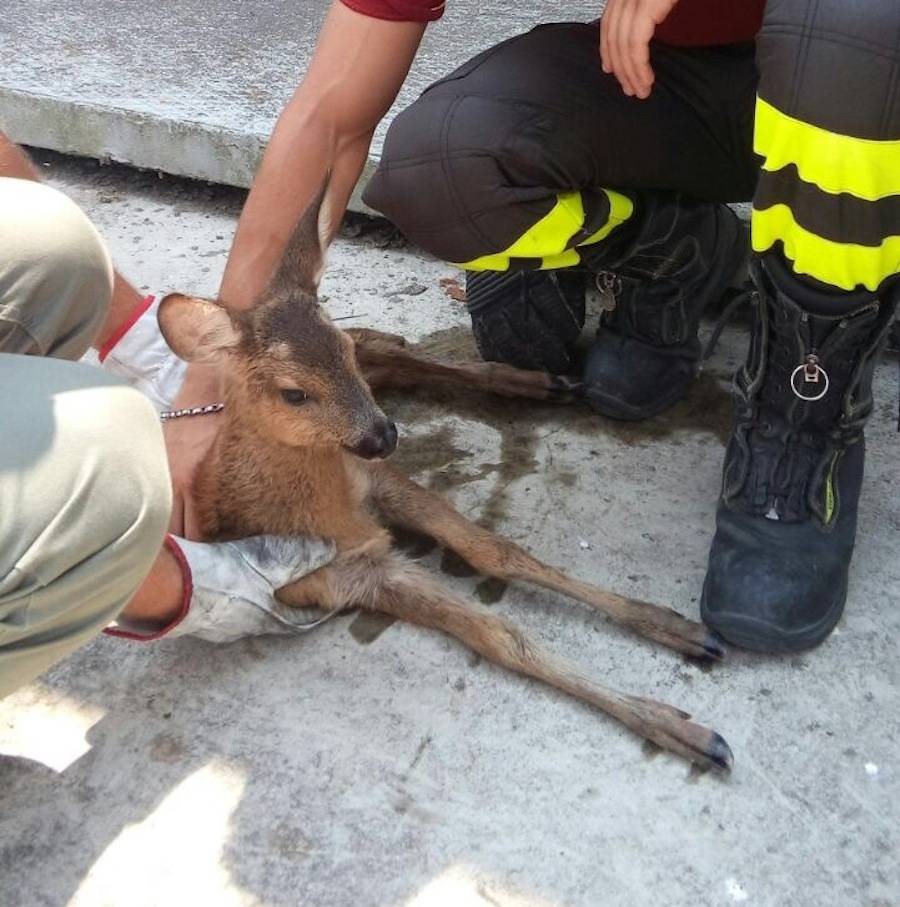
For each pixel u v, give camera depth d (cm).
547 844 111
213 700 124
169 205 204
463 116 130
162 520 98
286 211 132
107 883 110
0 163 122
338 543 133
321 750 119
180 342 123
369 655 128
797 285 118
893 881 107
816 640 123
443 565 139
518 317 155
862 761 116
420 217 136
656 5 118
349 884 109
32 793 117
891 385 157
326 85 129
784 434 127
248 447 129
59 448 92
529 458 150
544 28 141
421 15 127
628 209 138
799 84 105
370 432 128
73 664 128
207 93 201
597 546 138
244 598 124
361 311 177
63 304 112
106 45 219
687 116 138
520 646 123
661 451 150
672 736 116
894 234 111
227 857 111
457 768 117
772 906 106
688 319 151
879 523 138
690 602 132
